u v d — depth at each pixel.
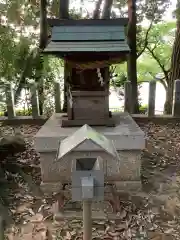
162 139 4.79
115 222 2.61
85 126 2.18
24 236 2.44
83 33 3.08
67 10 4.79
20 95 6.30
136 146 3.10
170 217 2.69
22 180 3.39
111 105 8.71
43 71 6.44
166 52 9.27
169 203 2.91
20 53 6.37
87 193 1.78
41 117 5.74
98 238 2.39
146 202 2.95
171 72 6.41
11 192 3.12
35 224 2.60
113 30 3.09
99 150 2.01
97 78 3.40
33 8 6.68
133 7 6.17
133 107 6.42
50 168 3.18
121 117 3.95
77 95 3.39
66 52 2.93
